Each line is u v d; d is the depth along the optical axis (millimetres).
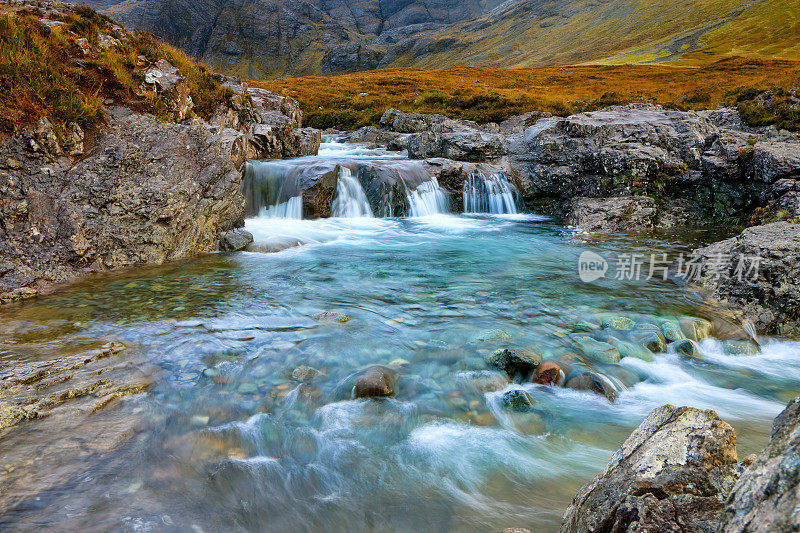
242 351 6402
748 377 6480
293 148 21922
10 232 9109
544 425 5156
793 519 1576
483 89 44156
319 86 47094
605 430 5109
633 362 6676
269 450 4574
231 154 13742
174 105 13914
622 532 2414
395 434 4898
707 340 7562
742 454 4660
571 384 5918
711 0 122188
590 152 19156
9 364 5660
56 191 9992
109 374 5602
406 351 6609
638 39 117625
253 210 16078
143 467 4195
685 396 5926
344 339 6914
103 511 3691
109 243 10172
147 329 6965
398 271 10852
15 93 9883
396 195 17625
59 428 4594
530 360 6129
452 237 14852
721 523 1936
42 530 3469
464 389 5727
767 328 8023
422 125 31812
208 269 10414
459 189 19062
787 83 30281
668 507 2369
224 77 21188
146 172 11133
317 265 11141
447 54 183000
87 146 11047
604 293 9406
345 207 16953
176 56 17078
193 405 5168
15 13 12852
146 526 3584
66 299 8227
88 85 11992
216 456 4434
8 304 7926
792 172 14633
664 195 18203
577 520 2809
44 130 10055
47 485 3889
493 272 10922
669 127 19781
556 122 21656
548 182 19656
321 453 4578
